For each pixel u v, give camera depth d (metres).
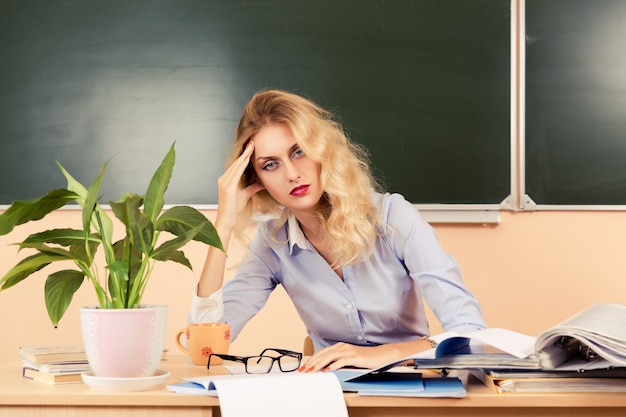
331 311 1.64
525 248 2.91
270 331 2.93
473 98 2.92
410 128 2.92
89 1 3.00
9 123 2.99
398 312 1.63
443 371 1.14
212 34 2.97
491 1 2.93
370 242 1.55
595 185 2.90
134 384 1.04
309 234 1.66
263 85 2.95
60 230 1.17
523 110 2.91
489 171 2.91
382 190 2.91
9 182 2.98
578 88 2.91
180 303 2.92
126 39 2.99
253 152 1.56
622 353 0.94
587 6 2.92
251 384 0.97
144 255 1.13
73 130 2.98
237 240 1.73
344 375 1.10
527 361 1.00
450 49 2.93
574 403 0.98
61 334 2.94
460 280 1.51
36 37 3.00
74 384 1.12
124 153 2.97
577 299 2.90
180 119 2.96
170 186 2.95
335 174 1.52
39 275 2.97
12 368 1.37
